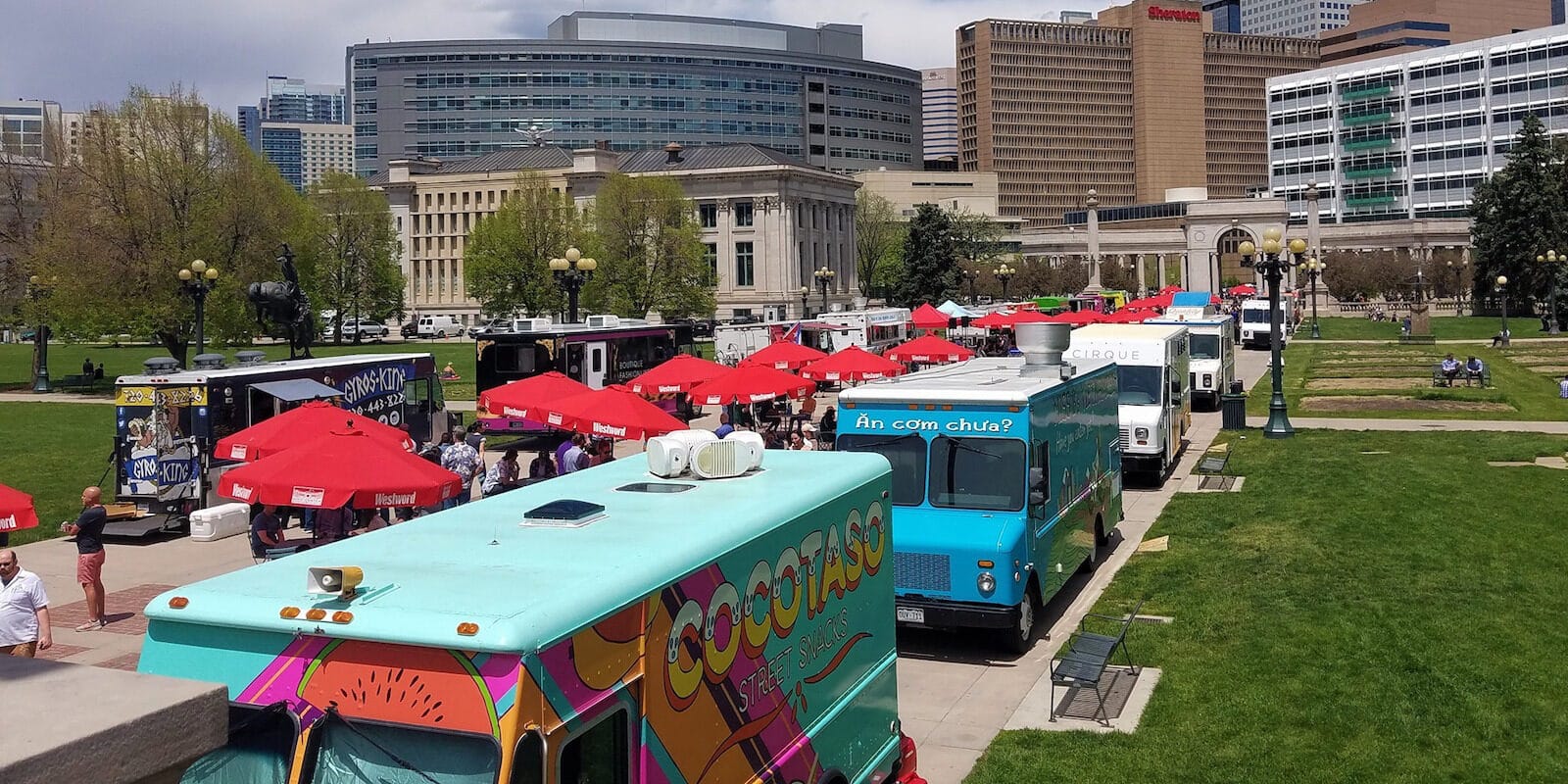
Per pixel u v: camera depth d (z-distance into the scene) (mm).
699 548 6551
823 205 133750
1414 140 161125
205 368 25062
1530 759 10258
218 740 3834
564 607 5355
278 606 5375
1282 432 32531
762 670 7172
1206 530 20531
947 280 106812
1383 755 10445
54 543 21656
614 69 197750
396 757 5070
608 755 5594
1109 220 177750
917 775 10375
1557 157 98375
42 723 3432
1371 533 19422
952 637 15266
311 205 93438
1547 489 23281
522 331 37219
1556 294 89375
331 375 26562
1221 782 10047
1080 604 16547
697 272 88750
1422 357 61625
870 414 15047
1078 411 17328
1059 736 11344
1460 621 14328
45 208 57281
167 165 54094
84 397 51125
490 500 7859
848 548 8602
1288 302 95250
